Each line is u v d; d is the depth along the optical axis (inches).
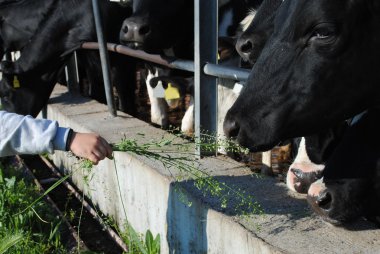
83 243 141.9
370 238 93.9
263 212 107.3
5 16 269.6
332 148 111.6
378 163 91.2
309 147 114.0
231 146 103.7
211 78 140.9
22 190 169.6
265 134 94.5
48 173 219.9
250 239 98.7
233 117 96.0
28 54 235.9
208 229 111.9
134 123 182.5
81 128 186.5
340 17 86.7
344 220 93.6
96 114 202.2
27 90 233.1
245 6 201.6
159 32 180.5
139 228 145.6
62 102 234.5
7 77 231.6
